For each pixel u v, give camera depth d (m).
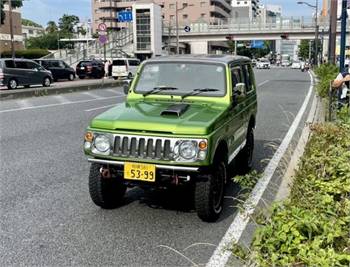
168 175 4.91
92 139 5.11
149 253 4.38
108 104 18.23
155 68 6.38
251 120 7.60
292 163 6.48
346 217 3.41
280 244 2.95
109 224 5.12
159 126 4.87
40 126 12.09
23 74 27.47
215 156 5.14
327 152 5.48
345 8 13.17
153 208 5.70
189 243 4.62
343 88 10.23
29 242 4.60
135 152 4.90
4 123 12.56
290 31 62.19
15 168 7.57
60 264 4.12
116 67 39.19
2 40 83.12
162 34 81.50
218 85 6.02
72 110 15.92
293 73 58.94
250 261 3.02
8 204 5.75
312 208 3.58
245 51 119.12
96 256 4.30
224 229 5.01
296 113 15.43
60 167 7.69
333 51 20.78
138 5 76.69
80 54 70.62
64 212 5.49
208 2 109.19
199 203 5.04
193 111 5.41
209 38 69.06
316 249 2.82
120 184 5.57
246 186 5.53
